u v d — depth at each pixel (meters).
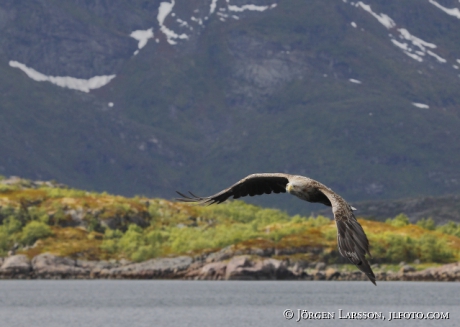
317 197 17.50
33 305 97.69
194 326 75.69
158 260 151.62
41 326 76.25
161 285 134.50
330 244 146.88
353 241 15.17
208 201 19.83
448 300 105.69
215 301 102.25
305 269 142.75
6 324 78.06
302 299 105.75
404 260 150.62
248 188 20.00
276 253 145.62
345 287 130.50
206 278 143.50
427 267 147.12
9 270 147.88
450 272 142.62
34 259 150.12
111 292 118.19
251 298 107.38
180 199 19.89
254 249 146.75
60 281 143.50
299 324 76.25
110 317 84.06
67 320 81.69
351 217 15.47
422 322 78.50
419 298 108.88
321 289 125.19
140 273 147.25
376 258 149.75
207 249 154.00
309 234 151.62
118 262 153.12
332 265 144.00
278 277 140.38
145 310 91.38
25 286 131.25
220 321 79.44
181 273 147.12
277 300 104.50
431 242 154.38
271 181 19.95
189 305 97.12
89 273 148.38
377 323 76.81
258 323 78.00
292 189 17.62
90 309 92.75
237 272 141.25
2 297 108.81
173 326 76.25
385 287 130.50
